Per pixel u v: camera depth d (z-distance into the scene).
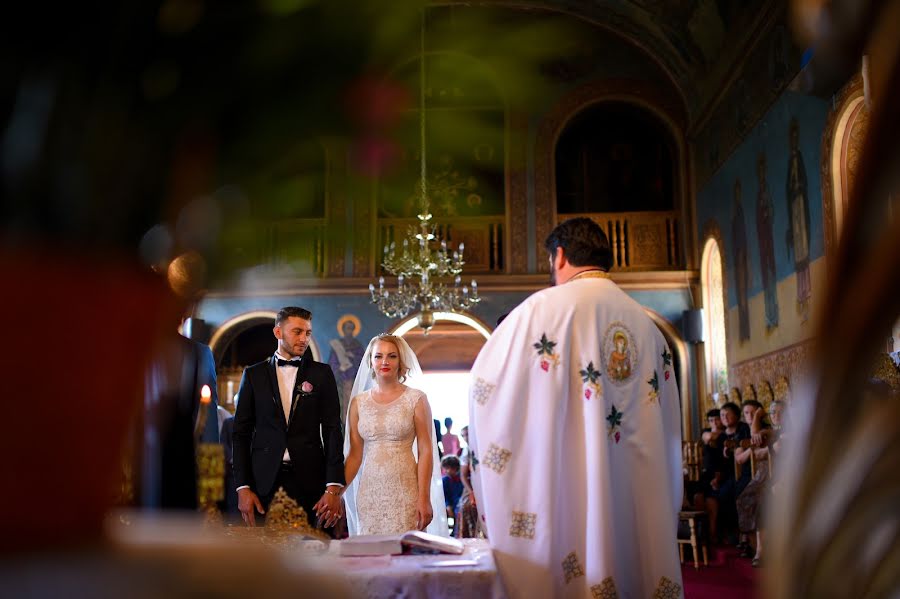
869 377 0.35
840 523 0.38
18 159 0.40
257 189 0.50
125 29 0.43
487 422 2.76
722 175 13.76
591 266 3.03
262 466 4.66
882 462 0.36
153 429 1.33
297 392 4.78
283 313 4.95
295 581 0.44
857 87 8.51
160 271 0.46
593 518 2.66
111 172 0.43
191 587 0.40
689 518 9.40
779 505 0.41
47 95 0.41
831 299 0.35
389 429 4.87
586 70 16.34
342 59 0.50
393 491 4.78
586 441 2.75
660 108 16.14
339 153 0.52
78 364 0.41
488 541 2.72
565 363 2.78
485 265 16.16
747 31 12.05
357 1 0.49
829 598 0.38
